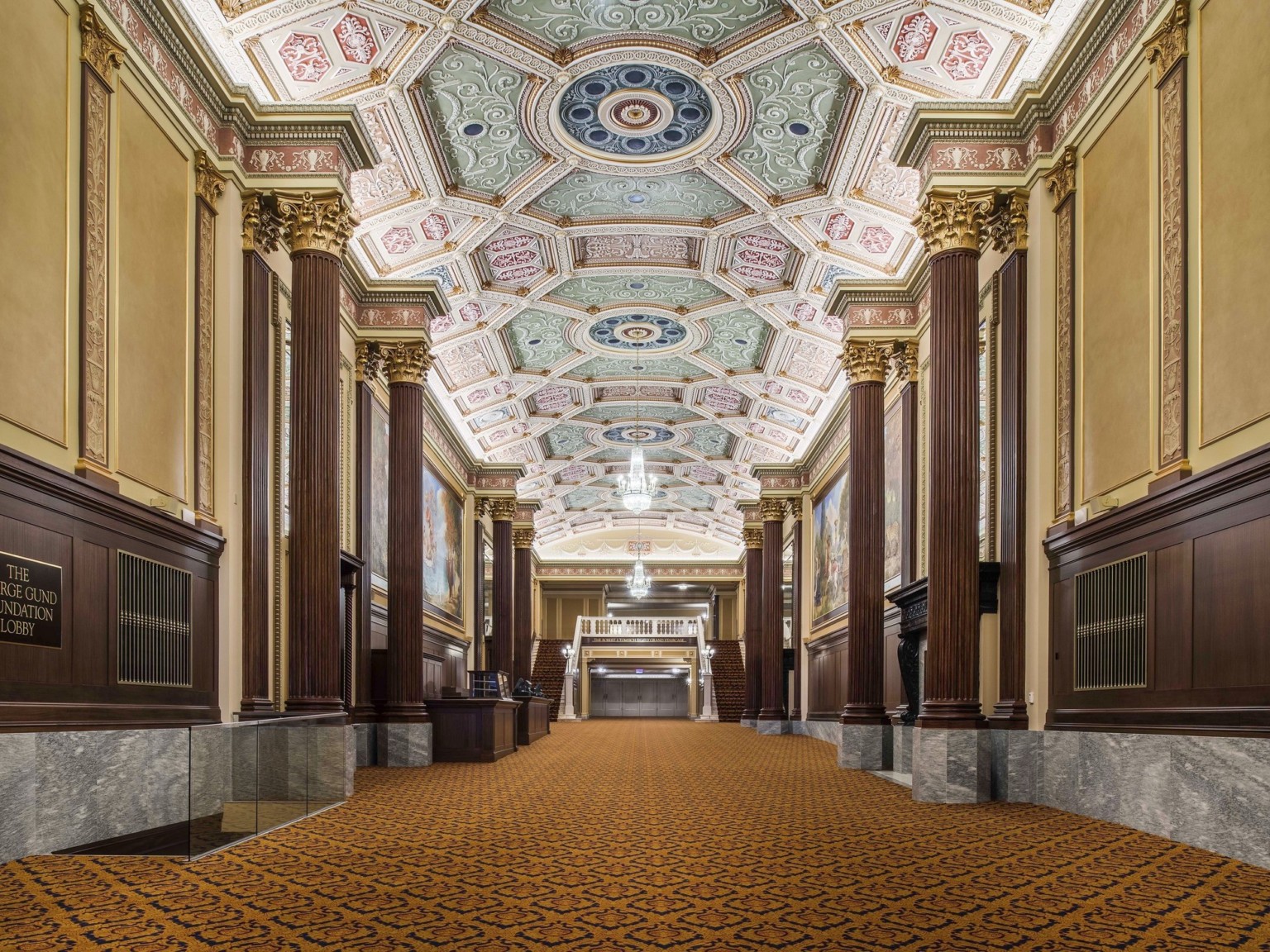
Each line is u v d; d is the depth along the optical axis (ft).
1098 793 24.11
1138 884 15.78
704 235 46.75
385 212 41.34
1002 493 30.25
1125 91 25.08
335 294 30.35
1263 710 18.22
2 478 18.39
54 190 20.54
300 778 23.58
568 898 14.67
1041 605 28.17
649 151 40.04
